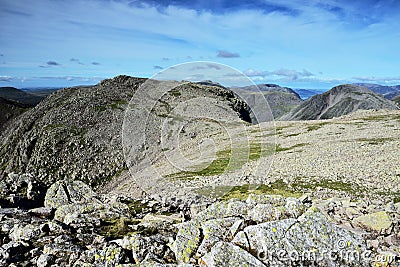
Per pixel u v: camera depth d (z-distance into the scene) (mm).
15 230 9375
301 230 6816
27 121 125062
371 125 65812
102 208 12156
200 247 6871
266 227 6809
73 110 117250
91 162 87188
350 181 25625
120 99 127438
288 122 84750
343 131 61406
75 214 11016
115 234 9727
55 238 8875
